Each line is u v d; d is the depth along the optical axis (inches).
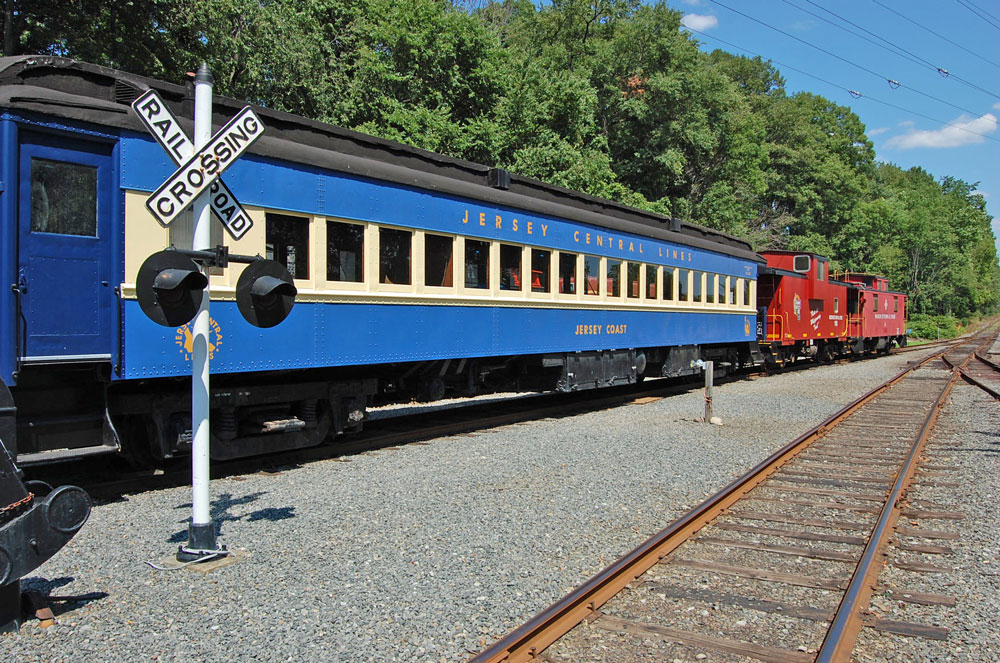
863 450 342.0
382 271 318.0
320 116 735.7
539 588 160.9
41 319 212.1
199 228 177.5
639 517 221.9
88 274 222.7
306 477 266.4
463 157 781.3
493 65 838.5
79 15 524.1
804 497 253.9
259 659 125.0
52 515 137.9
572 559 181.8
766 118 2039.9
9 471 134.2
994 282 5324.8
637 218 529.3
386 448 327.9
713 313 621.0
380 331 315.3
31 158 211.8
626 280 495.2
